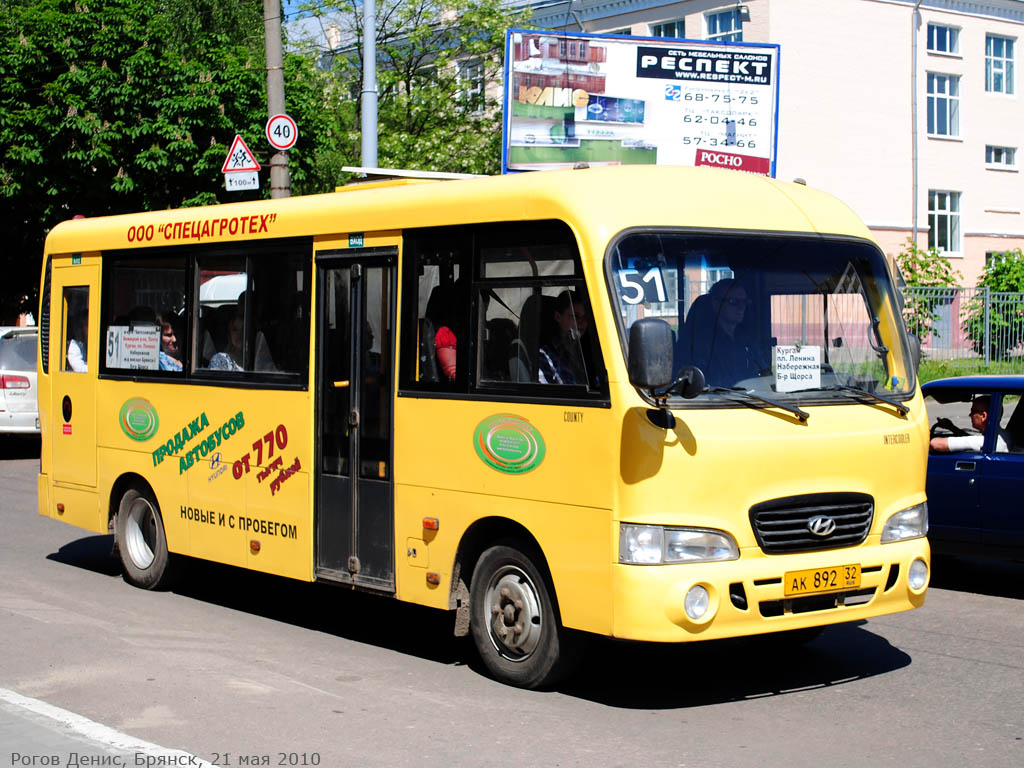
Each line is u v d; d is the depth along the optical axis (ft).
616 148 78.64
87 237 35.01
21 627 28.25
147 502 32.86
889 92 115.34
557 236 22.18
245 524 29.27
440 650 26.61
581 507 21.43
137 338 32.96
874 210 115.24
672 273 21.89
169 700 22.39
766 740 20.10
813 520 21.67
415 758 19.12
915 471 23.47
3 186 70.13
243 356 29.43
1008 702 22.47
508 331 23.09
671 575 20.40
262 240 28.94
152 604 31.30
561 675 22.71
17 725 20.70
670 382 20.76
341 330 26.73
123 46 71.46
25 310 89.71
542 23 117.70
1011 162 127.65
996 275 105.60
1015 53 126.52
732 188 23.50
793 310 22.93
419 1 104.73
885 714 21.66
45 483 36.42
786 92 107.86
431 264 24.76
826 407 22.41
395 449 25.26
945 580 34.83
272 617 30.01
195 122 70.85
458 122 105.40
